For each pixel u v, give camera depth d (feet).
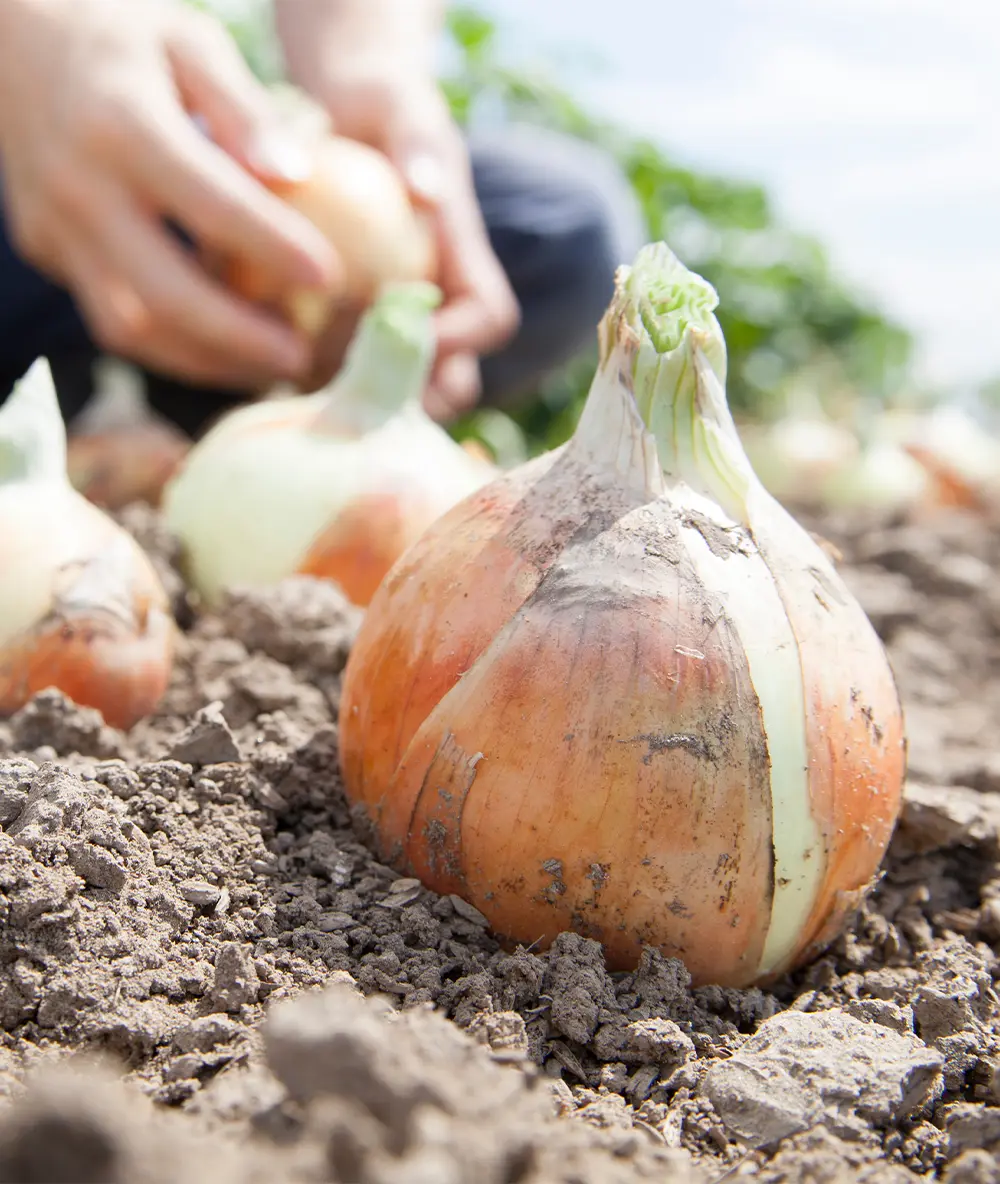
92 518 1.27
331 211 1.65
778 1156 0.97
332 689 1.33
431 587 1.10
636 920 1.07
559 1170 0.89
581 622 1.05
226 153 1.66
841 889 1.09
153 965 1.05
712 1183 0.96
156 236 1.65
